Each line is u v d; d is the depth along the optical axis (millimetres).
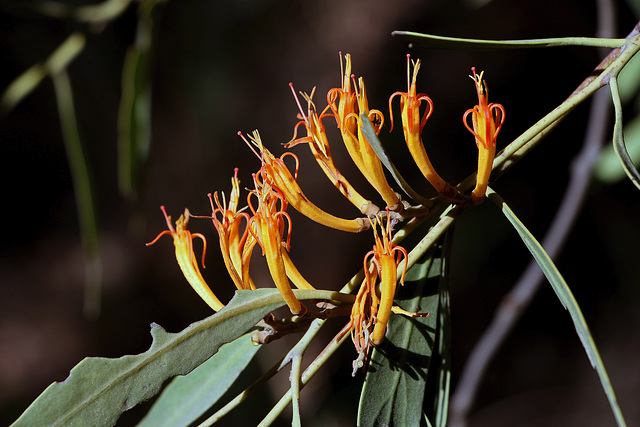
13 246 5570
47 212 5707
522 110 4980
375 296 991
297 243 5133
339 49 5047
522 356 5246
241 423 2816
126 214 5352
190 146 5055
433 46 1107
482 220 5012
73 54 2121
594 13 4668
